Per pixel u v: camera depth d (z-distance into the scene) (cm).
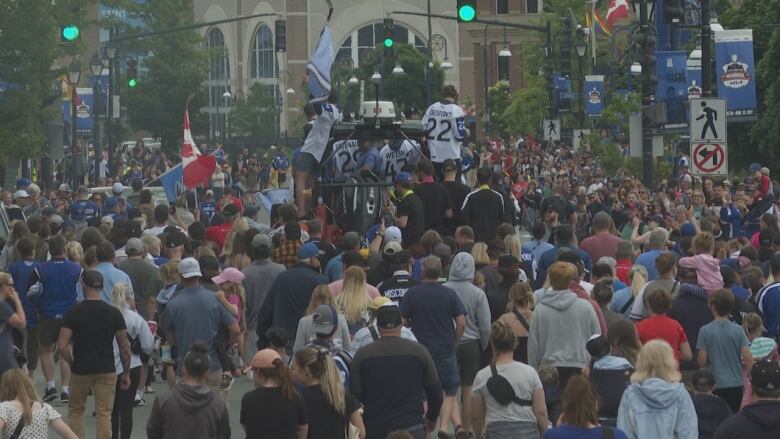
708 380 3591
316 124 6412
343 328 3962
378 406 3516
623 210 8231
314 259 4588
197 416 3359
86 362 4309
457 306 4234
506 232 5247
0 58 12762
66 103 17112
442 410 4291
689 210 7612
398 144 6462
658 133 9794
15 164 15838
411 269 4659
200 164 9344
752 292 4744
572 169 15150
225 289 4925
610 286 4256
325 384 3334
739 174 16712
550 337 3988
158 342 5056
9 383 3338
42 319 5344
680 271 4262
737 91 10262
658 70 10688
